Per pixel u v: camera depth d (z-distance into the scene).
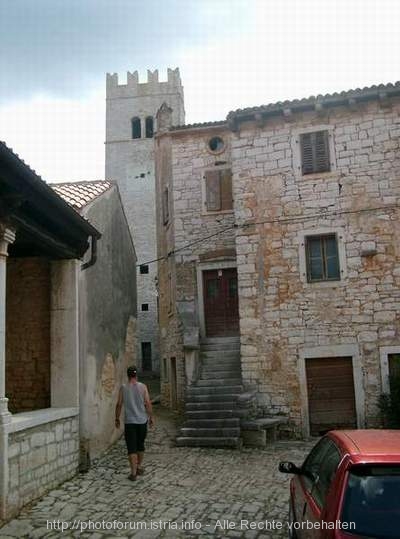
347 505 3.15
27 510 6.50
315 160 12.45
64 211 7.62
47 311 8.98
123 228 12.87
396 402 10.89
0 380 6.26
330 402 11.70
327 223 12.16
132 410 8.23
